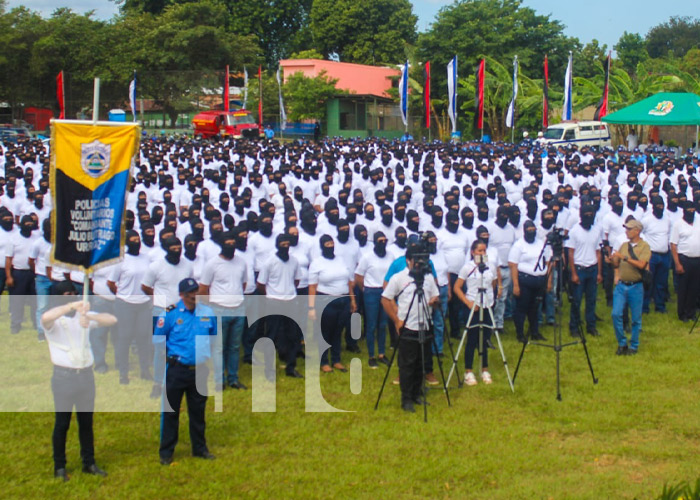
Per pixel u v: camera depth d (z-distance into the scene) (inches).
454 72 894.4
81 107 1820.9
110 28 1815.9
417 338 289.9
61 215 233.9
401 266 307.9
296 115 1786.4
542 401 299.1
